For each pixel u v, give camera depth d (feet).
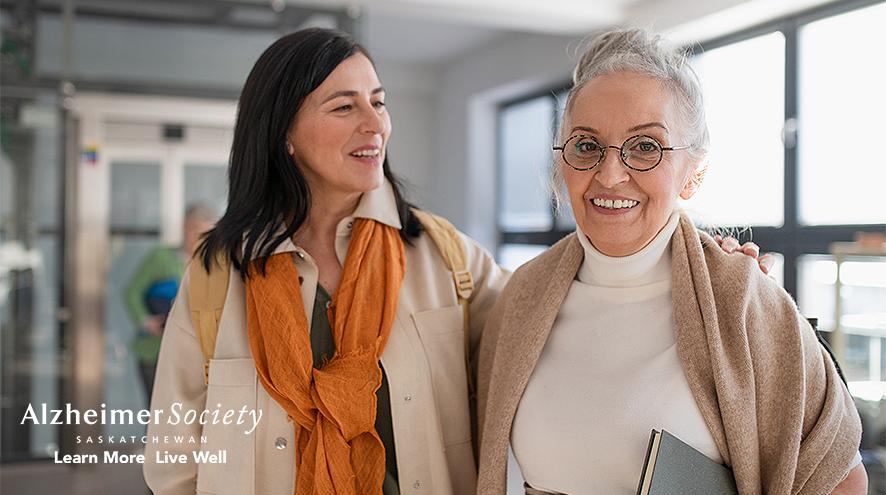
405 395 5.81
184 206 16.14
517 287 5.61
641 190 4.73
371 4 17.33
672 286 4.94
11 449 15.61
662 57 4.93
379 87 5.95
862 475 4.87
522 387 5.24
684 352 4.76
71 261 15.88
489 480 5.28
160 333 16.06
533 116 27.89
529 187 28.09
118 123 15.90
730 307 4.77
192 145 16.16
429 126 32.12
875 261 13.25
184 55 16.12
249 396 5.79
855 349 13.56
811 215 16.30
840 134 15.62
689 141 4.84
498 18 18.67
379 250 6.02
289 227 5.95
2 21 15.48
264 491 5.72
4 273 15.69
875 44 14.89
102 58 15.80
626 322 5.01
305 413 5.56
